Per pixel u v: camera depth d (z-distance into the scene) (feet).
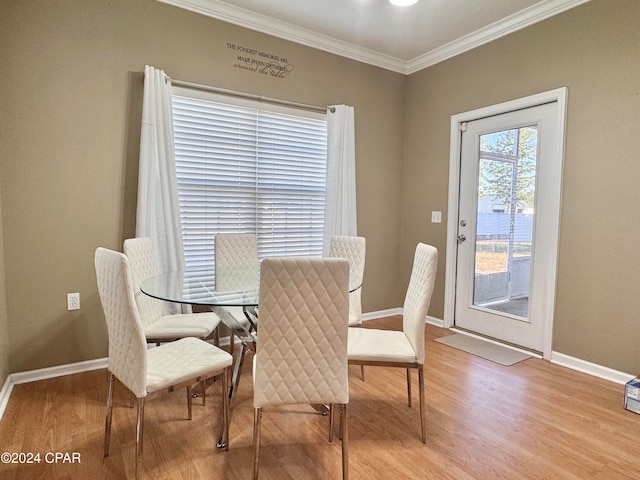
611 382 7.84
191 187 9.32
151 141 8.25
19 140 7.25
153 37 8.46
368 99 11.95
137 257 7.18
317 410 6.74
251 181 10.15
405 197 12.92
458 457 5.43
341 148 10.99
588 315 8.25
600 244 8.02
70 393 7.13
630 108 7.50
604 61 7.85
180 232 8.80
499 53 9.90
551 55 8.77
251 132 10.03
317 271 4.42
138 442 4.64
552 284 8.84
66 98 7.63
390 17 9.53
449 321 11.55
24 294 7.47
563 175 8.59
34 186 7.44
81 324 8.06
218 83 9.36
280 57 10.22
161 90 8.39
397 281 13.16
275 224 10.62
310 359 4.61
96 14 7.82
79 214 7.91
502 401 7.07
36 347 7.63
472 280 11.07
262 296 4.39
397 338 6.53
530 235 9.50
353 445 5.71
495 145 10.27
